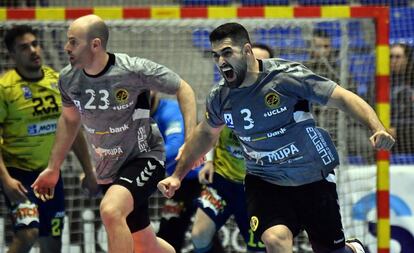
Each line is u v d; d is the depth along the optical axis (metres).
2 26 16.50
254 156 12.19
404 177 18.17
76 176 17.47
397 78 18.92
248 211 12.21
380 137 10.88
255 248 15.69
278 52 17.56
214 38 11.55
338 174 16.97
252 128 11.85
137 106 12.71
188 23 16.47
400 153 18.88
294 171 12.04
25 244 14.92
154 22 16.45
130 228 13.29
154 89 12.70
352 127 17.06
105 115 12.65
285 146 11.88
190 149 12.51
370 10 15.82
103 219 12.25
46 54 17.50
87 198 17.48
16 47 15.12
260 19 15.94
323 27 16.83
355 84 16.73
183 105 12.69
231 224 17.75
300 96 11.69
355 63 16.69
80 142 15.50
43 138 15.47
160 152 13.20
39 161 15.48
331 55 17.22
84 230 17.48
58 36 17.50
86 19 12.39
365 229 16.92
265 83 11.66
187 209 16.42
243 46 11.53
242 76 11.55
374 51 16.20
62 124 13.43
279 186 12.24
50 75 15.67
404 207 18.12
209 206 15.48
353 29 16.69
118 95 12.51
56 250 15.97
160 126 15.78
